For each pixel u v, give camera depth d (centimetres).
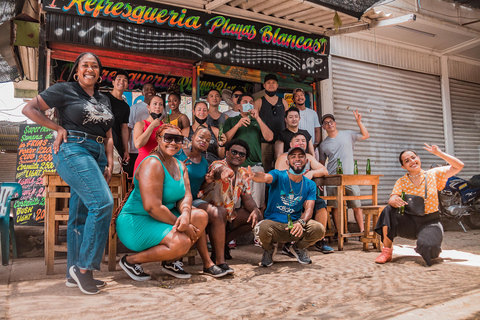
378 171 799
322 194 617
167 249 299
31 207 521
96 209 264
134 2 507
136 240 304
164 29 534
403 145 841
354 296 258
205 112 495
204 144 360
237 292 270
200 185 369
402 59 851
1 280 306
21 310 219
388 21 616
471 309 221
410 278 311
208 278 319
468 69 960
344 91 763
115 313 219
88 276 263
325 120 597
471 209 655
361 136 596
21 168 544
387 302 239
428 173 403
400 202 389
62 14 473
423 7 751
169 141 298
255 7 583
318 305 239
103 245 267
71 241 292
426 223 395
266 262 370
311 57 657
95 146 288
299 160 390
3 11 485
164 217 300
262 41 604
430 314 212
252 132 541
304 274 329
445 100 910
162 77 817
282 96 739
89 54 288
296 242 386
